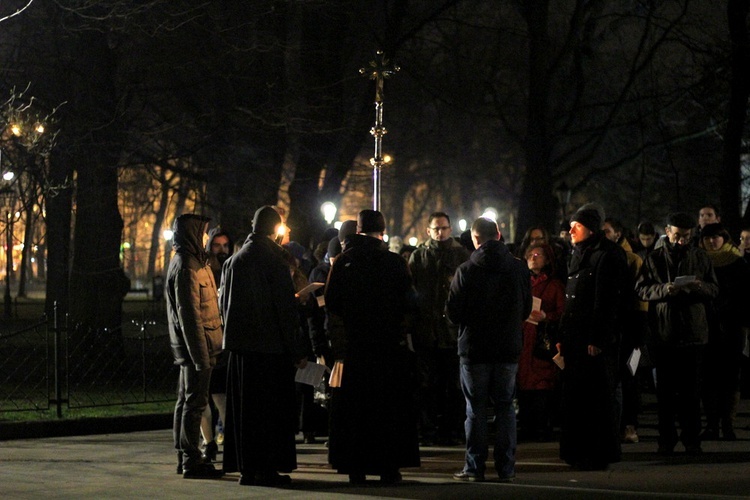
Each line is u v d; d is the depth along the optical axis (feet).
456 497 34.65
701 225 49.60
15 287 323.37
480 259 37.37
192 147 86.12
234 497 34.81
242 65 86.69
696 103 116.67
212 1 83.71
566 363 40.55
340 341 37.47
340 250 45.68
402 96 163.84
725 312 47.21
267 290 37.11
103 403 60.80
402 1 102.58
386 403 37.24
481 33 163.22
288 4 86.53
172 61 84.48
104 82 77.87
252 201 92.07
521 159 212.43
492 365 37.78
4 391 67.00
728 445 46.29
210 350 38.99
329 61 92.17
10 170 75.05
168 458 45.16
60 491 36.04
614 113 125.59
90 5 71.67
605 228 49.11
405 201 271.90
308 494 35.29
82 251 78.54
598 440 39.91
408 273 37.78
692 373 43.34
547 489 36.09
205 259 39.32
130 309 184.44
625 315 40.68
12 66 77.66
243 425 37.19
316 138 94.63
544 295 46.68
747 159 119.75
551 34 130.93
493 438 49.62
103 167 78.48
